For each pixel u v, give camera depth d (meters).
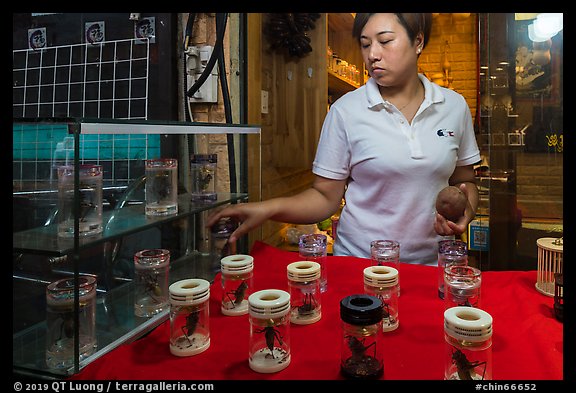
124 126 0.76
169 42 1.43
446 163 1.26
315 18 2.29
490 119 1.65
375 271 0.82
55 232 0.74
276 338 0.65
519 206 1.65
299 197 1.34
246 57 1.64
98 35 1.47
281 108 2.41
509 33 1.60
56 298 0.66
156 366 0.66
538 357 0.66
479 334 0.58
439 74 3.55
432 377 0.61
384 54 1.20
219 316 0.86
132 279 1.13
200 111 1.53
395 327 0.76
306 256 0.97
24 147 0.80
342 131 1.33
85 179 0.74
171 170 1.01
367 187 1.31
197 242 1.26
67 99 1.52
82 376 0.63
